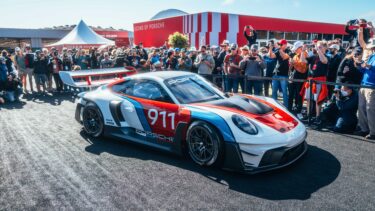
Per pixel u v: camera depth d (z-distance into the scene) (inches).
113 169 147.8
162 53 467.2
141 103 174.4
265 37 748.6
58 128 224.5
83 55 482.3
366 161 151.3
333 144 178.2
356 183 127.9
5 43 1337.4
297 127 149.3
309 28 868.6
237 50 312.0
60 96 378.0
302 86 255.3
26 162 159.2
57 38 1424.7
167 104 163.0
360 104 192.5
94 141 192.5
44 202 118.5
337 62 256.2
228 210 109.0
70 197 121.6
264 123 142.0
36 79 398.0
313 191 121.9
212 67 334.3
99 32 1264.8
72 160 160.6
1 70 336.2
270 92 350.0
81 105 207.6
